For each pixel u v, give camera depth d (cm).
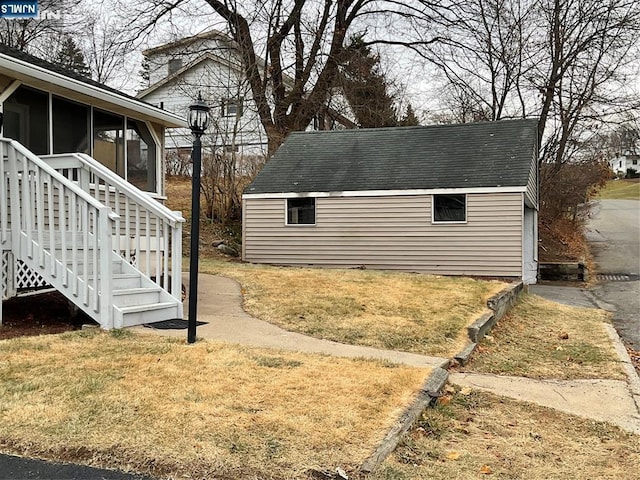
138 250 746
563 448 403
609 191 5212
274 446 337
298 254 1584
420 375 514
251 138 2353
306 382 463
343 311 817
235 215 1991
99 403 387
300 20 2220
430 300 930
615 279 1712
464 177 1445
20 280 686
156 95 2636
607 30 2075
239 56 2150
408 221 1481
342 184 1552
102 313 627
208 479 303
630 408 515
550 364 689
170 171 2505
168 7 2098
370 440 357
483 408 481
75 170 928
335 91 2394
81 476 301
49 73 839
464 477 335
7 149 667
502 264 1398
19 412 367
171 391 419
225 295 916
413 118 2708
